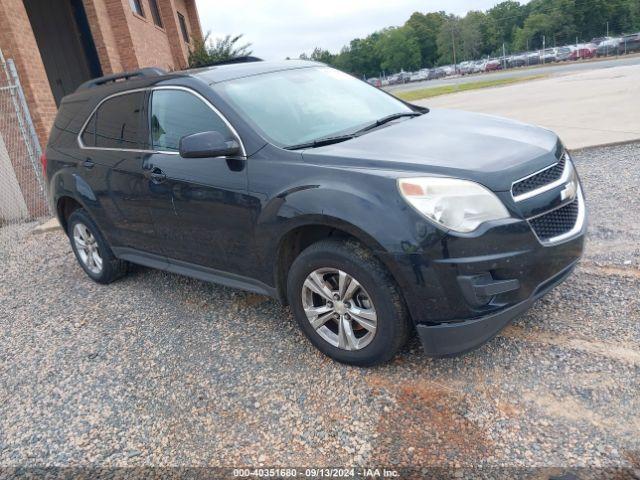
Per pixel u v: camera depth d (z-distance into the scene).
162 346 3.81
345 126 3.69
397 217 2.70
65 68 12.94
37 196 8.86
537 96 15.70
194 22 27.09
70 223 5.24
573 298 3.58
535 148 3.10
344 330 3.11
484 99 17.47
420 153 3.01
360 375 3.11
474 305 2.69
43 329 4.44
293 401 2.99
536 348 3.10
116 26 12.77
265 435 2.77
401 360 3.18
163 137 3.98
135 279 5.23
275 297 3.49
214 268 3.86
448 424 2.64
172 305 4.49
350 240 2.97
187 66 18.94
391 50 132.25
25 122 8.62
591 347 3.04
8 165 8.67
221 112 3.57
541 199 2.84
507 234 2.67
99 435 2.98
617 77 18.58
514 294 2.73
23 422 3.21
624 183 5.84
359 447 2.59
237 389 3.17
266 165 3.25
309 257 3.10
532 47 112.19
